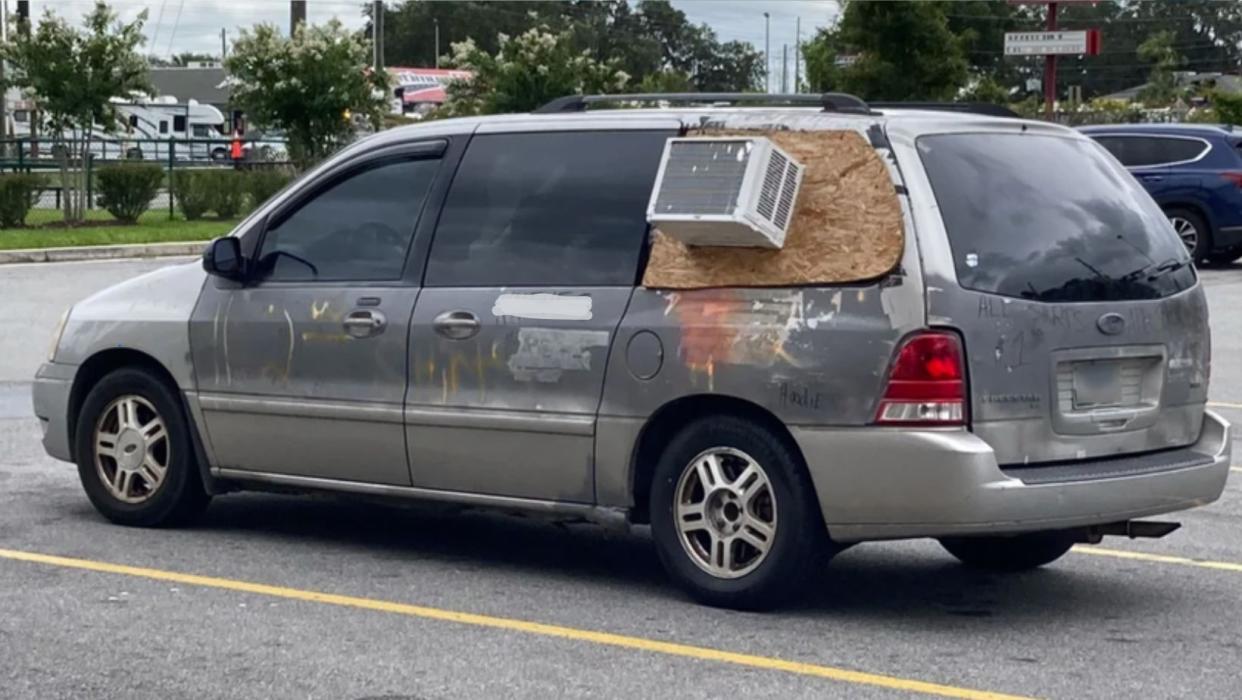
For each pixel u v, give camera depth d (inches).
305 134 1430.9
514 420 285.0
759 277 265.9
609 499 280.4
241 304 316.5
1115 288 270.7
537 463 285.0
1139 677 241.0
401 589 289.9
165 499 330.6
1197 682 238.8
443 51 3961.6
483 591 288.7
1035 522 253.9
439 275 297.1
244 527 339.3
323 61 1408.7
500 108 1476.4
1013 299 258.4
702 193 265.1
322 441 307.4
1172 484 269.9
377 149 311.1
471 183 299.4
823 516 261.3
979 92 1862.7
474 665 245.1
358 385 301.6
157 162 1508.4
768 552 267.3
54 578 294.8
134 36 1248.2
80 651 251.6
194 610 274.5
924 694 232.4
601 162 287.7
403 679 238.4
